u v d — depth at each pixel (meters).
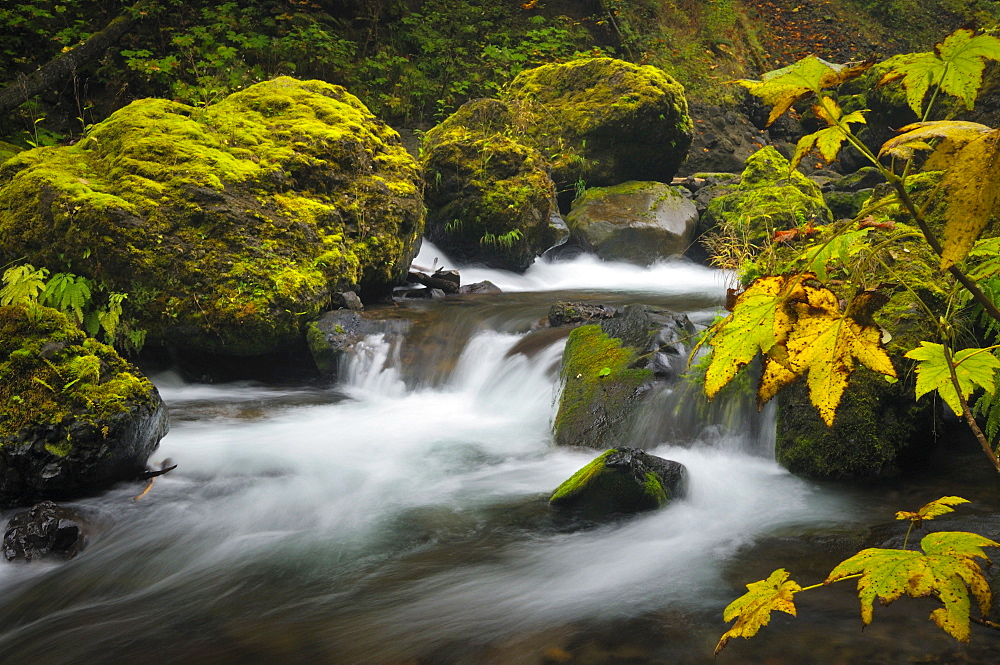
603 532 4.20
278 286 7.42
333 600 3.61
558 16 18.03
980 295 0.86
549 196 10.90
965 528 3.90
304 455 5.53
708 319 7.36
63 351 5.01
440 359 7.35
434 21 16.59
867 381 4.91
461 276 10.60
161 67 12.75
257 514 4.63
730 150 16.36
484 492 4.86
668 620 3.17
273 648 3.22
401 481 5.08
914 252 3.88
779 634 2.96
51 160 7.71
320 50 14.59
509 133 11.73
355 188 8.65
